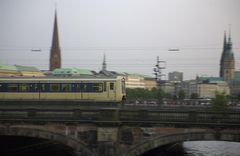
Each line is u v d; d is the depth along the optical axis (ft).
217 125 123.13
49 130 136.05
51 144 213.46
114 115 130.41
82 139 133.59
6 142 180.34
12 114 138.21
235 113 123.13
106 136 130.21
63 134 135.03
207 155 218.79
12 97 196.65
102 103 191.52
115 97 191.11
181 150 241.35
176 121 127.03
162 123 127.34
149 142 128.47
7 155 178.70
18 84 196.44
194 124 124.77
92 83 192.13
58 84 193.98
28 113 137.59
